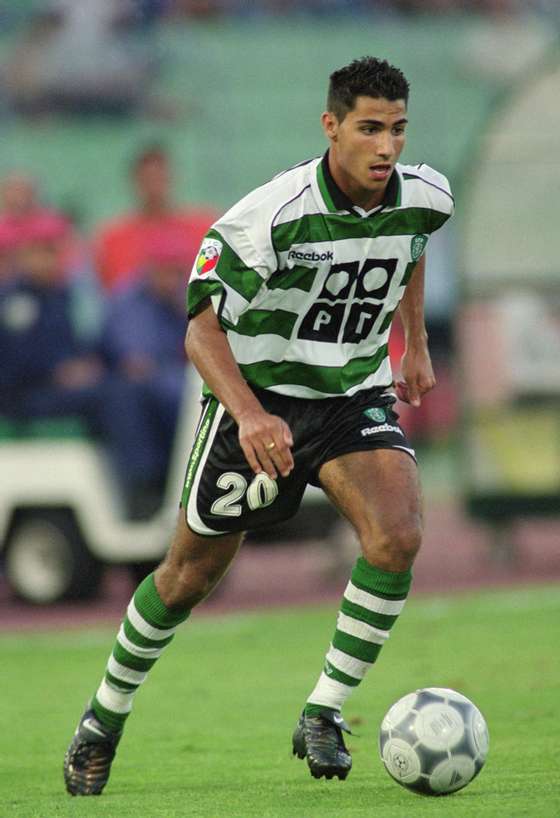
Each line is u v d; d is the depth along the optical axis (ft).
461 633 115.55
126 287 154.71
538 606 128.57
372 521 55.21
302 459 57.31
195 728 79.71
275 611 137.49
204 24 278.67
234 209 55.72
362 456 56.39
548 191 158.92
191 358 55.62
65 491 143.64
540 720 75.56
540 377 157.58
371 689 90.89
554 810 50.93
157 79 272.72
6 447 146.10
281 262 55.52
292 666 104.01
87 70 268.00
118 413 142.61
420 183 57.11
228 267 55.31
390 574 55.26
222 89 274.77
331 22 284.00
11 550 148.05
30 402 144.97
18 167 265.95
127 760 70.28
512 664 98.32
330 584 157.28
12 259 147.33
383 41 283.18
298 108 277.03
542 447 157.58
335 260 55.72
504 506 157.79
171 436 143.43
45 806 57.41
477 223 159.74
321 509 143.95
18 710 89.81
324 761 56.08
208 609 142.82
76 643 121.19
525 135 159.84
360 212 55.57
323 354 57.11
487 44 284.82
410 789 54.80
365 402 57.88
